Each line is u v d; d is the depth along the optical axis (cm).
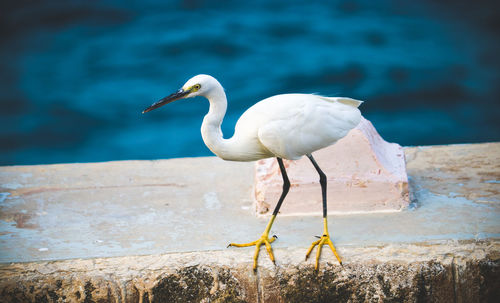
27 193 1048
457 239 825
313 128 793
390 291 793
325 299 800
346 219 915
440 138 1698
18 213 969
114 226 919
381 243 823
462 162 1114
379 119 1802
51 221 941
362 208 939
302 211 942
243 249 825
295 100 804
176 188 1064
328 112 806
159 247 845
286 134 786
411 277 789
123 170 1152
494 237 828
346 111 823
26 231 905
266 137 788
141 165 1177
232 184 1077
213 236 876
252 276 795
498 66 2042
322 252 805
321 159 940
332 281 794
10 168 1163
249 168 1150
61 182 1095
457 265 793
